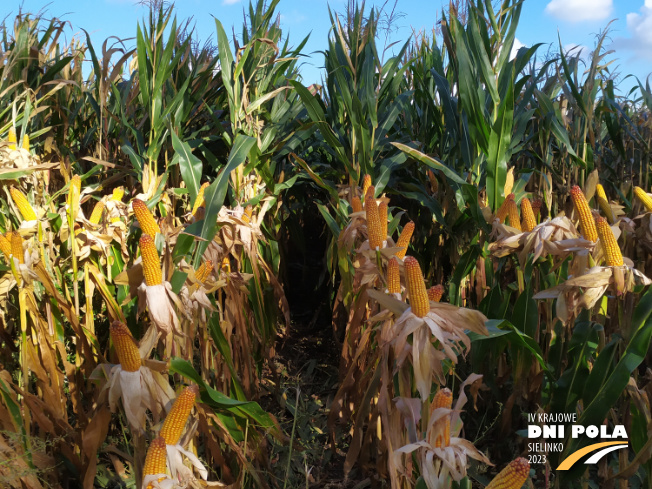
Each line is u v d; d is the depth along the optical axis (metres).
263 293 4.26
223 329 3.19
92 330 2.69
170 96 4.76
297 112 5.30
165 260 2.10
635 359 2.28
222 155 5.70
